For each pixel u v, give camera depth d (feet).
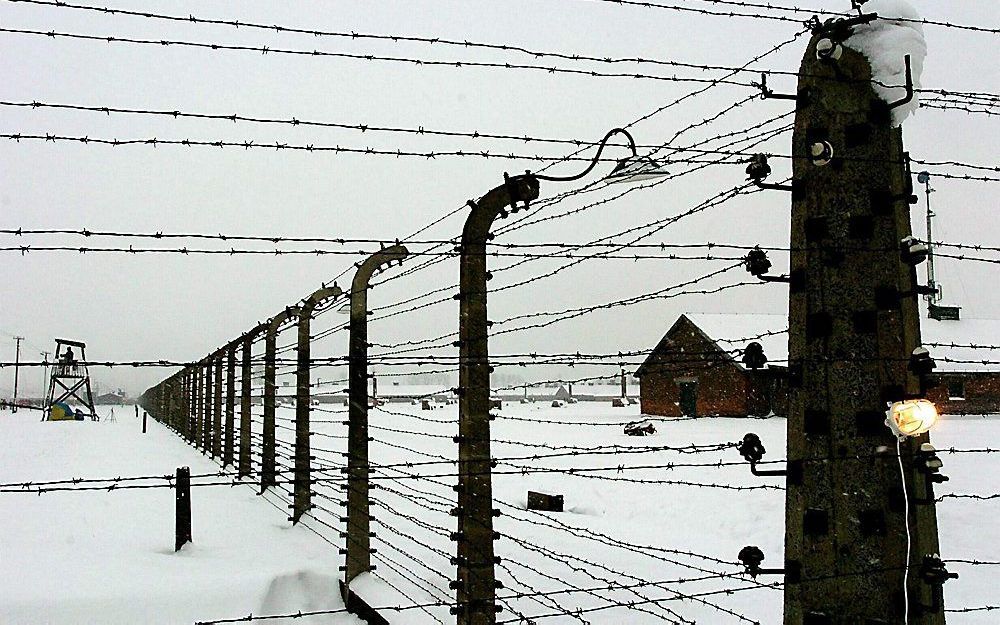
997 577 23.71
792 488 10.30
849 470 9.92
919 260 10.25
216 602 18.01
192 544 22.61
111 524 26.43
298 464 27.40
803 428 10.27
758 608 20.31
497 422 104.06
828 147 10.00
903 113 10.48
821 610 9.90
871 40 10.37
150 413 174.81
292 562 21.20
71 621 16.55
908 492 9.96
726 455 51.21
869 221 10.22
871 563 9.81
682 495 37.52
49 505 30.19
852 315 10.09
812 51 10.54
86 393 151.33
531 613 19.42
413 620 17.29
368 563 20.22
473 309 13.88
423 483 43.98
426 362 13.91
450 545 25.96
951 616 20.20
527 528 32.50
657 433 72.33
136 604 17.31
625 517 36.42
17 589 17.49
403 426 90.22
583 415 113.91
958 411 81.97
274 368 33.35
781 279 10.58
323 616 18.95
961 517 29.84
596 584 22.41
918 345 10.26
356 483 20.40
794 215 10.66
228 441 43.98
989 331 91.91
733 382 89.51
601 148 12.46
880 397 9.99
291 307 28.04
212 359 52.21
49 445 70.79
